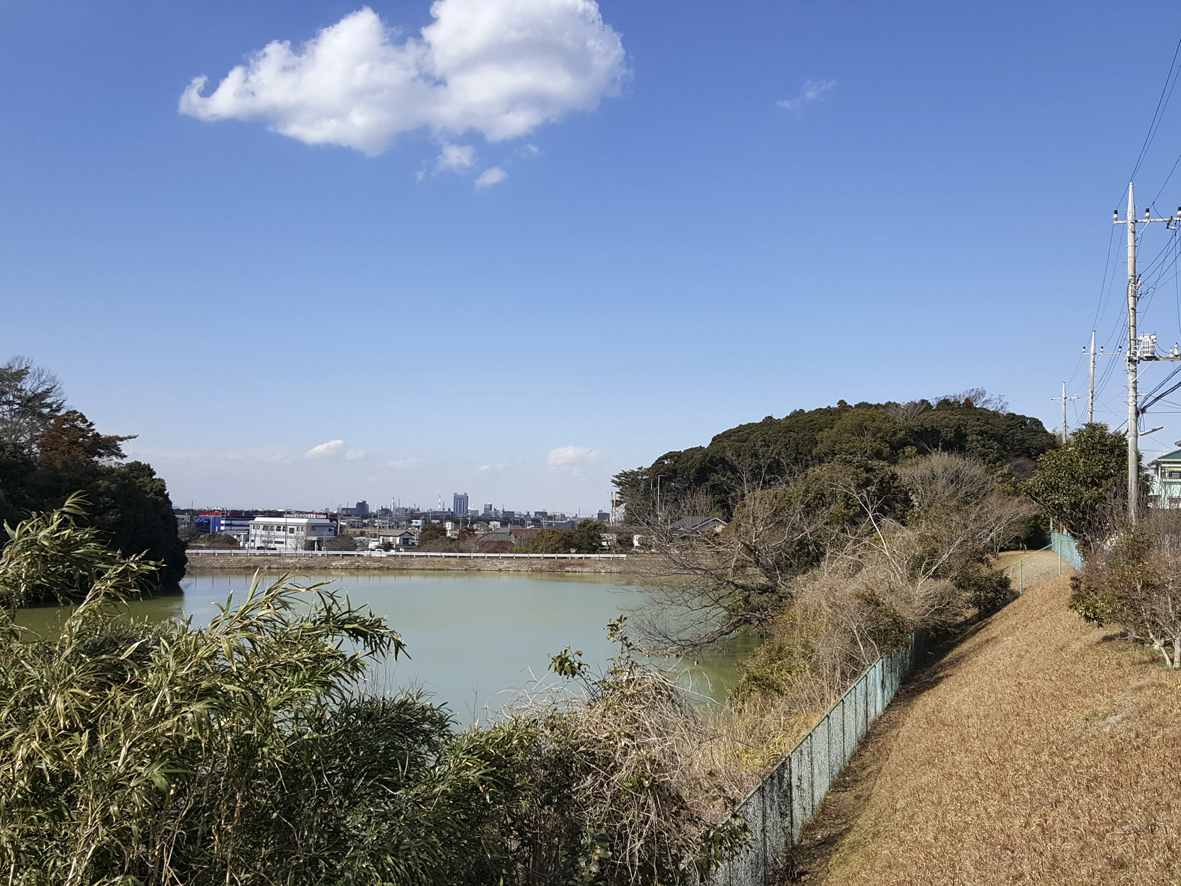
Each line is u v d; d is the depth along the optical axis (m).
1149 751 9.45
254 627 4.83
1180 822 7.44
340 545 111.00
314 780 5.21
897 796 11.23
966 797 10.03
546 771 7.52
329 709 6.08
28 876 4.11
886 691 18.77
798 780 11.02
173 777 4.28
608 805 7.32
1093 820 8.12
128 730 4.25
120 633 6.20
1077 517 25.34
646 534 35.84
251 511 185.75
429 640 32.78
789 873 9.59
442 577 70.19
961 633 28.61
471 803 5.93
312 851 4.87
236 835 4.69
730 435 75.06
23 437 57.78
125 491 52.91
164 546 56.88
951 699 15.95
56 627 5.83
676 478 72.62
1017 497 44.44
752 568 31.08
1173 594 12.95
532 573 73.44
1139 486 24.25
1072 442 26.39
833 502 35.38
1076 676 14.03
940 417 64.69
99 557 5.34
